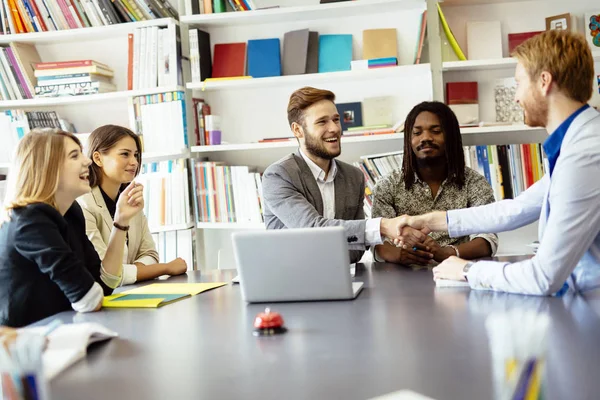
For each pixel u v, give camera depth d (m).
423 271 2.18
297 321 1.47
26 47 3.80
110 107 3.86
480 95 3.46
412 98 3.54
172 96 3.52
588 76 1.63
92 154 2.56
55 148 1.92
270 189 2.50
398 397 0.90
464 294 1.70
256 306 1.70
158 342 1.32
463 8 3.44
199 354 1.21
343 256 1.68
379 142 3.58
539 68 1.65
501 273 1.69
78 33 3.63
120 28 3.58
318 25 3.58
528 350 0.90
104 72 3.70
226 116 3.75
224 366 1.12
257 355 1.18
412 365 1.07
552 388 0.90
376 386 0.97
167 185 3.56
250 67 3.56
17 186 1.89
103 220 2.53
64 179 1.95
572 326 1.27
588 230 1.57
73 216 2.08
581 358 1.04
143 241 2.71
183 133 3.53
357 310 1.57
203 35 3.59
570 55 1.62
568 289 1.71
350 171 2.70
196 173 3.55
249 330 1.40
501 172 3.26
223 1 3.53
